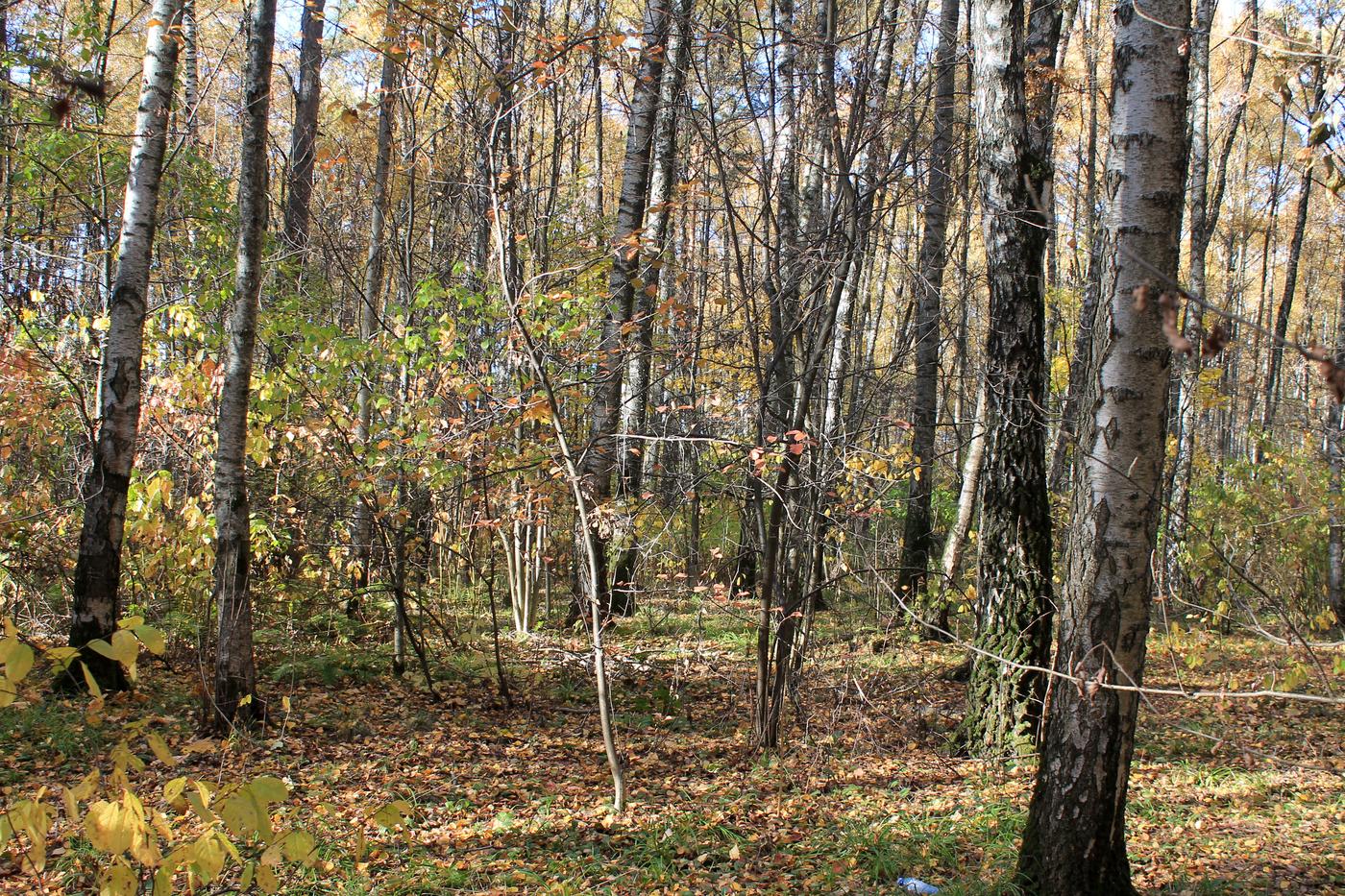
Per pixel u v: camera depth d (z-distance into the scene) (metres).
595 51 6.47
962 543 10.65
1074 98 14.27
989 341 7.19
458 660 9.40
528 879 4.66
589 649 9.05
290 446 9.05
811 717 7.41
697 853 5.08
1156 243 3.62
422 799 5.82
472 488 8.39
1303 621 9.43
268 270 10.66
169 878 2.29
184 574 8.57
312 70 13.57
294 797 5.57
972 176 9.96
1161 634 7.16
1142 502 3.73
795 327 6.55
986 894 4.11
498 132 6.54
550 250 12.84
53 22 9.16
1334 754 7.00
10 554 8.17
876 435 9.11
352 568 9.48
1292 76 3.45
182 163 10.34
